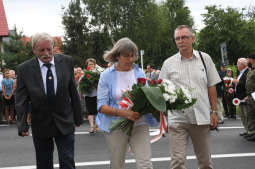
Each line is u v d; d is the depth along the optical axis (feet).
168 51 198.39
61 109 14.34
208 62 15.03
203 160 15.07
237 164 21.71
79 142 30.12
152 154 24.85
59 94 14.26
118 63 13.15
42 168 14.92
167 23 188.75
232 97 44.96
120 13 145.79
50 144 14.87
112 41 143.74
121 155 13.14
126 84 13.07
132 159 23.43
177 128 14.80
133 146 13.11
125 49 12.71
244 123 31.14
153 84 12.75
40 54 14.14
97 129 36.14
